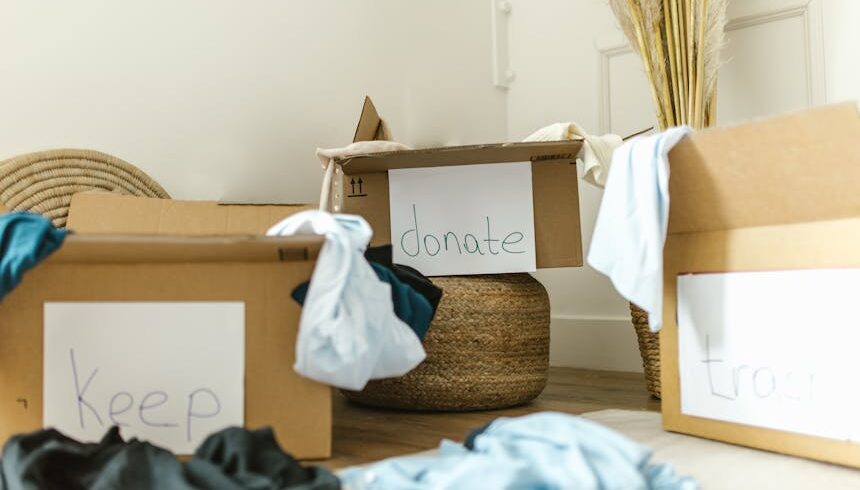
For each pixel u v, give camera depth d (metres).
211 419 0.85
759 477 0.80
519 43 2.16
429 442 1.02
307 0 1.69
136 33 1.38
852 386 0.82
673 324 1.01
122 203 1.24
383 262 1.08
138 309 0.85
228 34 1.53
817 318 0.85
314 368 0.82
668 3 1.54
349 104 1.77
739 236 0.93
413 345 0.93
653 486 0.68
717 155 0.92
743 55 1.71
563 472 0.61
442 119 2.00
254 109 1.57
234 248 0.82
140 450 0.67
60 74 1.28
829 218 0.84
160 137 1.41
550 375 1.76
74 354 0.84
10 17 1.22
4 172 1.17
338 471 0.84
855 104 0.79
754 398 0.91
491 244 1.29
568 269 1.98
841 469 0.83
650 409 1.26
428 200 1.30
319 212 0.87
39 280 0.84
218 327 0.86
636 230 0.92
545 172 1.30
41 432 0.71
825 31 1.60
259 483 0.62
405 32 1.92
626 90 1.92
